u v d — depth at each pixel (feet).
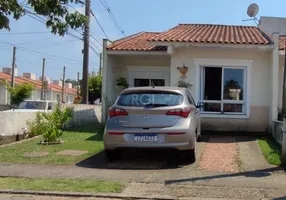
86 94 71.61
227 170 26.18
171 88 28.68
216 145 36.01
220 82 44.93
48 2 21.22
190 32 51.42
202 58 44.73
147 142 26.68
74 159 29.73
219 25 61.46
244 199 19.77
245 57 44.34
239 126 44.14
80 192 20.85
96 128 49.62
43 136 37.93
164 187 21.97
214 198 19.85
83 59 71.67
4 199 20.04
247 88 44.27
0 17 20.42
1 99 131.54
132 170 26.27
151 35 62.08
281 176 24.54
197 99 44.78
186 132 26.73
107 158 28.63
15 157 30.32
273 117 41.88
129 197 20.13
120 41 55.52
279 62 46.42
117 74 54.85
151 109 26.96
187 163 28.40
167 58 53.62
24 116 42.91
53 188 21.63
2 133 39.04
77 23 22.29
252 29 57.21
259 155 31.32
